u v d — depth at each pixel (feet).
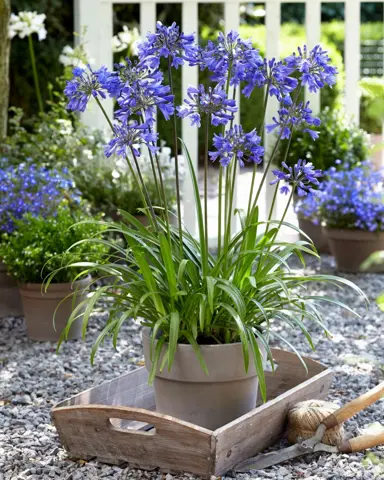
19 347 14.96
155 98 8.96
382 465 8.89
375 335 15.56
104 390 10.53
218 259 9.87
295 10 43.52
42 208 16.72
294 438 9.89
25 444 10.29
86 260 15.02
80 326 15.48
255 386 10.13
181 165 21.99
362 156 23.40
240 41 9.41
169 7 34.24
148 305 9.88
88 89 9.12
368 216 19.85
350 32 23.82
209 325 9.78
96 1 22.79
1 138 20.15
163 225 10.16
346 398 11.94
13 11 25.57
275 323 16.44
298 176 9.57
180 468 9.04
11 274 15.71
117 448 9.38
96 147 21.58
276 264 10.26
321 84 9.45
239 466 9.27
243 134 9.23
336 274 20.66
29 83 25.99
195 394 9.66
